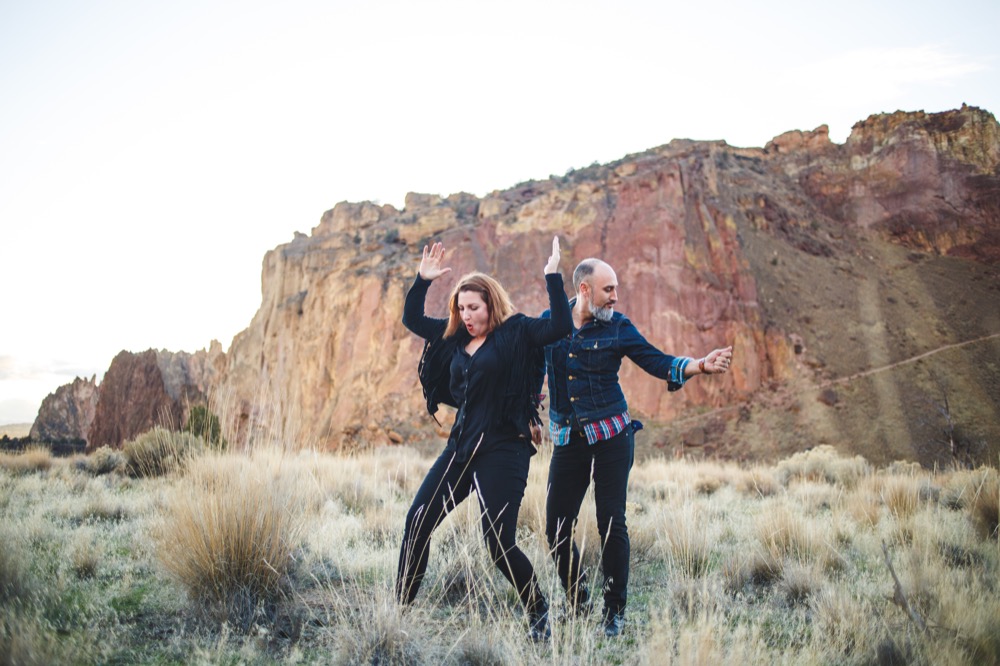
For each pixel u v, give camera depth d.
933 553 4.89
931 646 3.27
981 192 92.50
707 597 3.64
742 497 10.11
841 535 6.12
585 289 4.23
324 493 7.13
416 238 78.81
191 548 3.94
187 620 3.62
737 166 94.69
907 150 96.94
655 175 75.88
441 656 3.26
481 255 72.44
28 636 2.86
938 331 73.06
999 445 54.91
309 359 70.69
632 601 4.41
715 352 3.79
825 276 79.62
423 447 55.16
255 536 3.98
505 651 3.15
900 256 87.56
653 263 68.50
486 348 3.81
